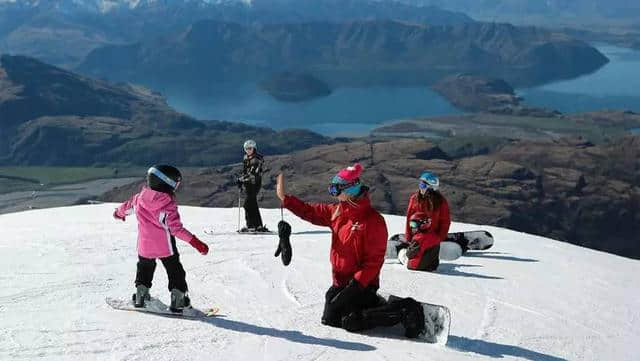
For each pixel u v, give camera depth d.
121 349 5.91
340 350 6.26
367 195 6.76
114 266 9.73
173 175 6.78
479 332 7.37
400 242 11.46
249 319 7.17
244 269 9.84
